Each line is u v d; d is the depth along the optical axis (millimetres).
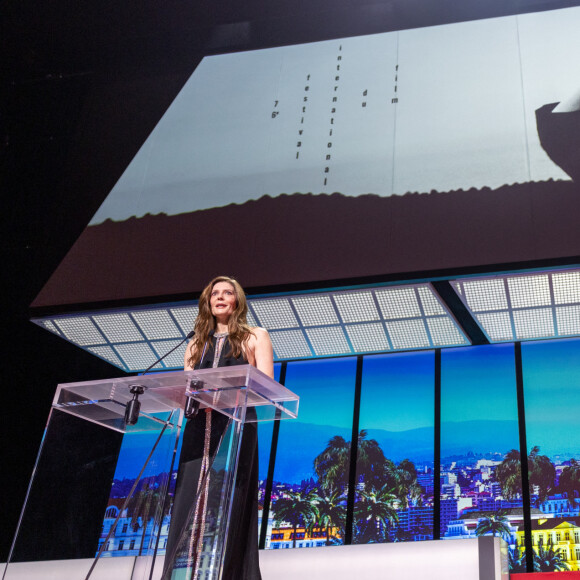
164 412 1752
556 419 6406
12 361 6293
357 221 5895
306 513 6555
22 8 6434
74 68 7164
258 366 2199
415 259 5664
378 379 7062
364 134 6188
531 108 5828
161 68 7109
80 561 1626
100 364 7062
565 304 6039
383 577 2729
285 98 6578
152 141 6770
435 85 6188
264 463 6895
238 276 6023
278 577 2848
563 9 6141
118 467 1715
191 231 6281
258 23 6797
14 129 6902
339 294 6160
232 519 1807
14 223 6602
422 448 6605
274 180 6250
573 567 5730
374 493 6504
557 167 5559
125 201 6562
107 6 6504
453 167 5828
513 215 5531
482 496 6250
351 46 6621
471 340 6797
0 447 6016
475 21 6352
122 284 6250
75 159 6855
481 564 2645
